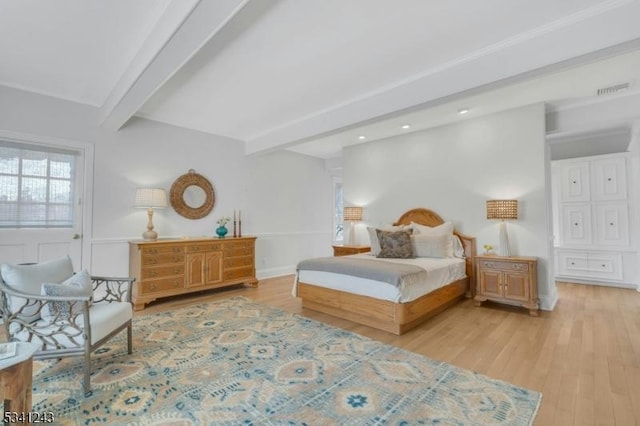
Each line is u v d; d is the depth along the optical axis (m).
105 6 2.10
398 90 3.19
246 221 5.64
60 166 3.70
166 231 4.57
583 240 5.18
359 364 2.34
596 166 5.07
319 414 1.74
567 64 2.24
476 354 2.53
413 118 4.41
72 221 3.78
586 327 3.14
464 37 2.42
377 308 3.08
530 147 3.92
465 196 4.49
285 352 2.54
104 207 3.99
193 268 4.30
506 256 3.91
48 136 3.58
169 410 1.76
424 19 2.21
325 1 2.00
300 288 3.86
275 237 6.14
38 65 2.93
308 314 3.60
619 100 3.69
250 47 2.54
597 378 2.12
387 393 1.95
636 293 4.52
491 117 4.25
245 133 5.21
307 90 3.41
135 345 2.67
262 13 2.11
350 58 2.73
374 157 5.59
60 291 2.00
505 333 3.00
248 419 1.69
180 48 2.20
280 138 4.81
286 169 6.39
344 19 2.20
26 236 3.46
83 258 3.81
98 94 3.62
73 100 3.75
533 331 3.04
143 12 2.16
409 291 3.02
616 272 4.89
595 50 2.07
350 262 3.52
